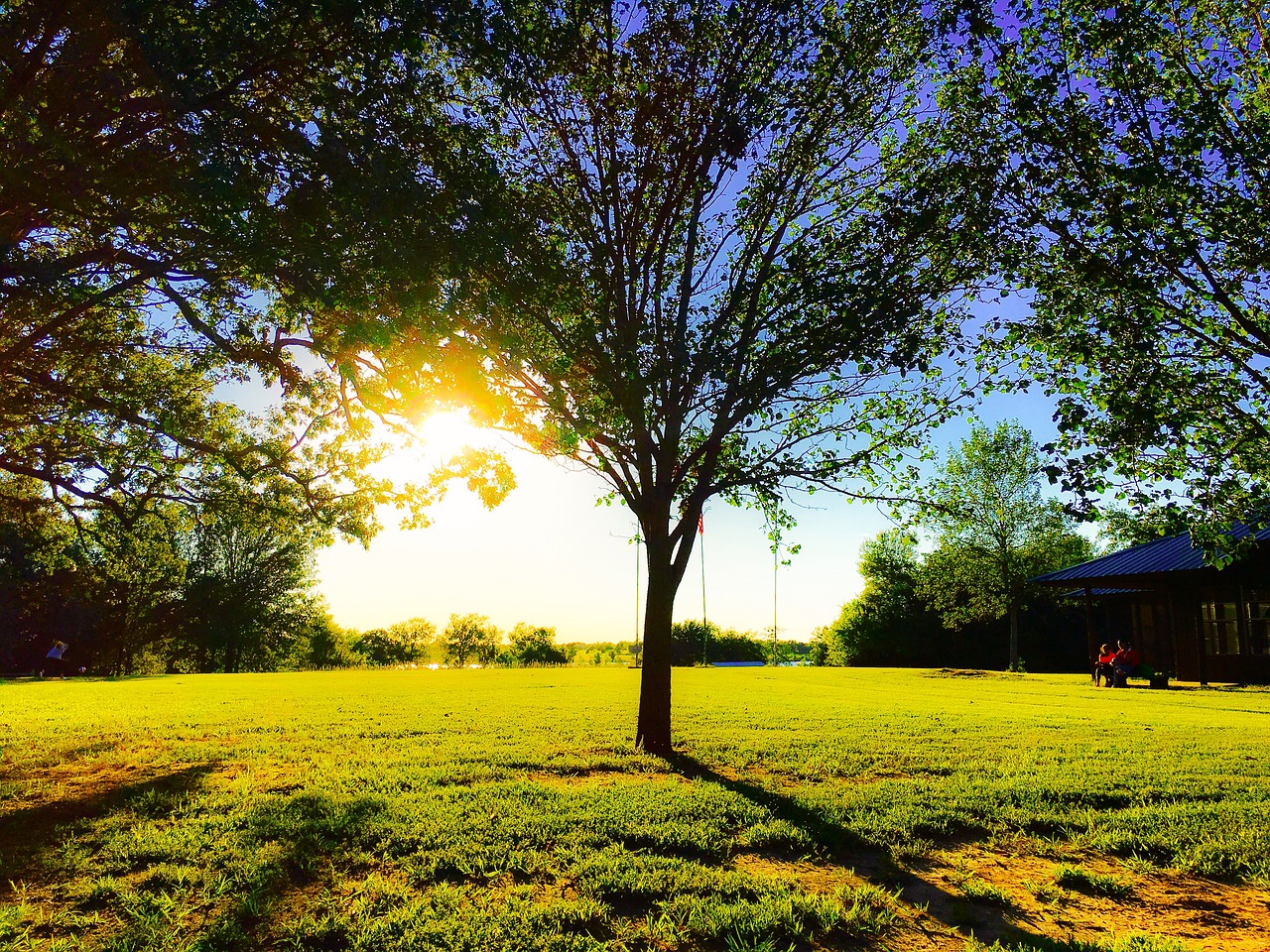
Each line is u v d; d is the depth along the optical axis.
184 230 6.40
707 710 15.23
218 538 52.78
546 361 8.30
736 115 8.88
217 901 4.56
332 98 6.38
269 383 11.55
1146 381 6.61
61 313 9.49
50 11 6.13
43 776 8.05
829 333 8.67
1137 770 8.80
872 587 53.00
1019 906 4.75
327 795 6.99
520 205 8.40
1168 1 7.33
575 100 9.29
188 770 8.37
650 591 9.94
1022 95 7.19
